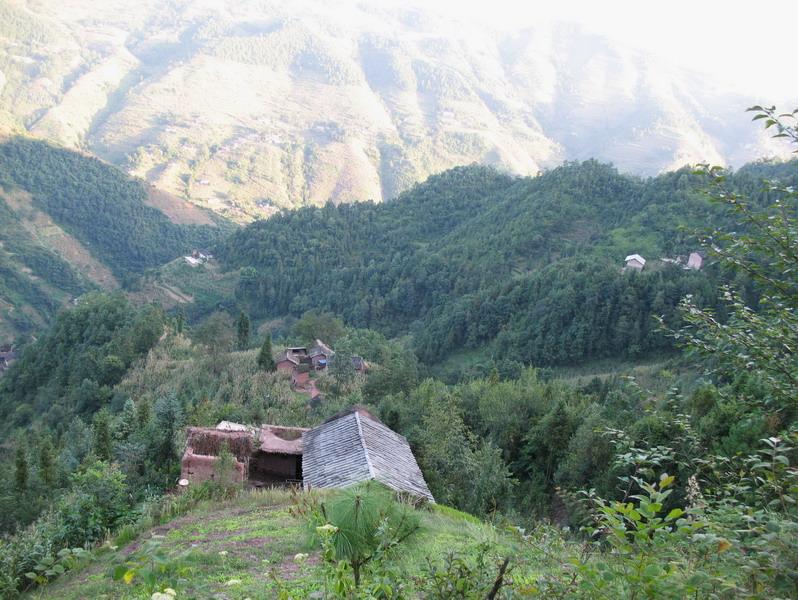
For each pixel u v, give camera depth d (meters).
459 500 24.80
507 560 5.92
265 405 46.62
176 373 61.91
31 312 149.50
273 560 12.58
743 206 7.76
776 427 11.68
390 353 70.38
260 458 25.84
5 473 30.12
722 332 7.60
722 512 5.60
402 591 5.90
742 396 8.33
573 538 11.59
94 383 62.28
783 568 4.47
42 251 168.50
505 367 78.12
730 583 4.32
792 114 7.25
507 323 94.12
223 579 11.20
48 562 5.51
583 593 5.34
